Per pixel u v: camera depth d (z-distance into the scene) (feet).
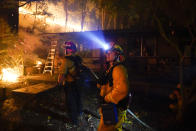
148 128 13.96
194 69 23.13
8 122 13.85
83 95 23.13
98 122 14.87
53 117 15.19
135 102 22.00
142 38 31.81
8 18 35.06
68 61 13.12
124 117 8.57
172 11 14.39
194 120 15.25
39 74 37.47
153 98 23.89
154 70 28.91
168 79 26.45
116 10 18.04
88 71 13.12
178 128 13.91
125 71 7.89
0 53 33.42
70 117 14.38
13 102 18.93
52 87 23.18
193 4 13.26
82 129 13.29
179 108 16.03
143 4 15.26
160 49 31.53
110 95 7.69
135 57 29.99
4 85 26.11
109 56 8.49
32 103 18.56
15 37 36.24
